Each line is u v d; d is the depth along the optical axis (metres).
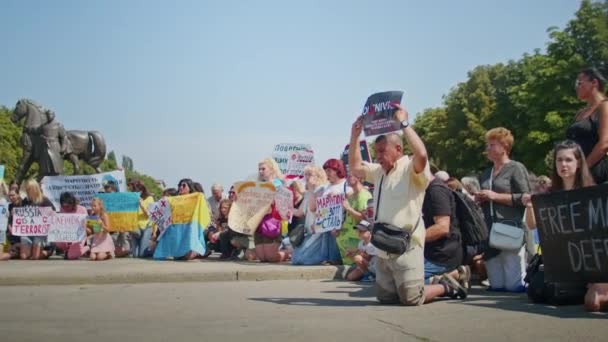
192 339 4.27
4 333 4.61
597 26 35.97
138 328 4.77
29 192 12.74
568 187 5.59
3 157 59.47
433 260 6.38
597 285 5.44
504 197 7.01
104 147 19.41
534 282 5.98
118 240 13.10
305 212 10.99
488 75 51.44
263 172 11.48
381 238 5.59
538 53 46.28
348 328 4.62
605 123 5.72
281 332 4.49
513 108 45.91
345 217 9.81
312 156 14.41
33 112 17.52
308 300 6.50
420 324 4.79
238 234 11.51
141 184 13.83
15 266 10.23
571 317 5.09
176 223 11.84
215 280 8.90
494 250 7.11
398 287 5.84
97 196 12.77
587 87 6.20
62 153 17.70
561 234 5.40
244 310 5.73
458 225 6.45
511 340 4.11
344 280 8.96
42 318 5.36
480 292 7.14
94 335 4.49
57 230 12.51
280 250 11.61
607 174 5.88
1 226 12.41
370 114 5.86
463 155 51.66
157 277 8.72
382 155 5.76
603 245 5.10
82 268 9.64
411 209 5.71
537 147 39.28
